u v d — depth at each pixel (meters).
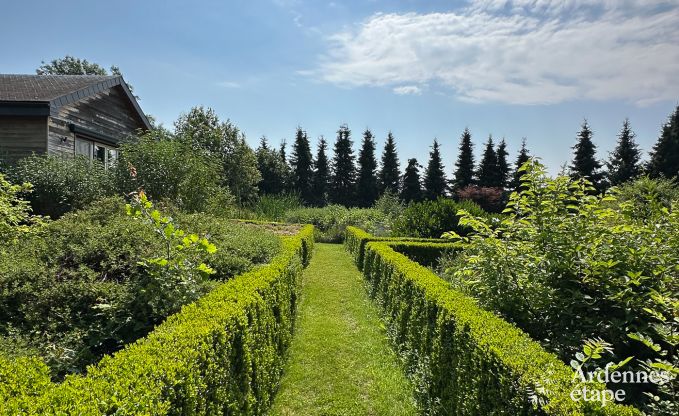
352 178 36.16
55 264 3.06
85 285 2.77
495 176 32.72
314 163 36.12
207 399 2.00
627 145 27.75
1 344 2.29
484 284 3.11
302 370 4.05
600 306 2.57
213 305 2.68
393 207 18.42
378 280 6.43
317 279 8.24
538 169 3.13
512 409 1.83
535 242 2.90
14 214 4.22
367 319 5.70
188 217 5.21
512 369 1.89
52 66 34.25
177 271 2.99
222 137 23.33
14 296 2.67
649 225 2.69
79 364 2.39
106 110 11.48
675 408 1.78
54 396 1.37
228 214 10.63
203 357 1.96
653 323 2.27
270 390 3.37
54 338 2.51
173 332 2.07
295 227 12.66
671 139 25.17
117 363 1.68
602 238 2.75
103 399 1.39
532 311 2.79
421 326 3.68
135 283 2.88
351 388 3.71
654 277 2.52
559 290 2.70
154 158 8.59
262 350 3.11
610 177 27.42
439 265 6.94
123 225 3.70
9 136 8.75
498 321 2.62
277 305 3.83
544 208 3.05
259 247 5.19
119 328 2.62
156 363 1.72
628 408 1.53
